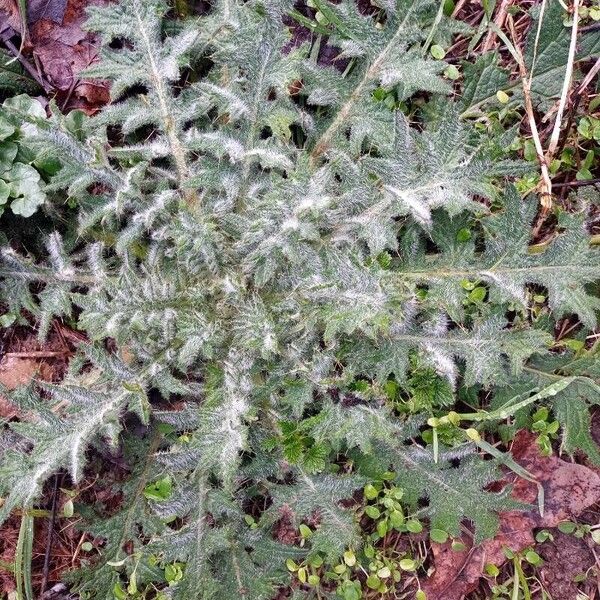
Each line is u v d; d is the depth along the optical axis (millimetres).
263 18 459
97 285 464
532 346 452
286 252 425
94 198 460
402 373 473
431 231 477
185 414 473
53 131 436
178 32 505
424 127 526
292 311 460
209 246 440
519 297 452
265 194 451
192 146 437
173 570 472
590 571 493
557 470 501
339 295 431
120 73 458
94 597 481
